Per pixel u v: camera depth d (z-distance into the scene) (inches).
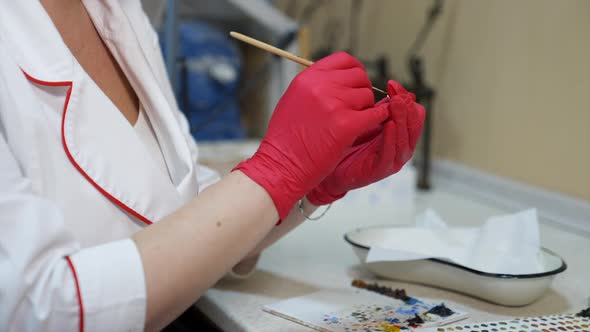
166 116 36.2
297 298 36.3
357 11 73.0
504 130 54.7
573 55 48.6
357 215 51.9
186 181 35.4
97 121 33.0
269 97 61.9
